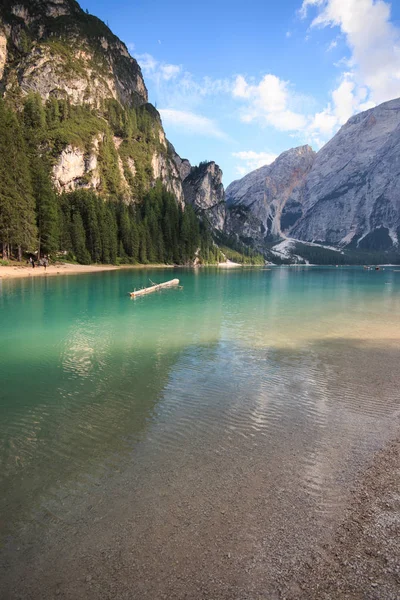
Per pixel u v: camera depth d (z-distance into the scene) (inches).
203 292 1951.3
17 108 6963.6
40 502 251.6
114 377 539.2
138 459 309.3
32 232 2965.1
